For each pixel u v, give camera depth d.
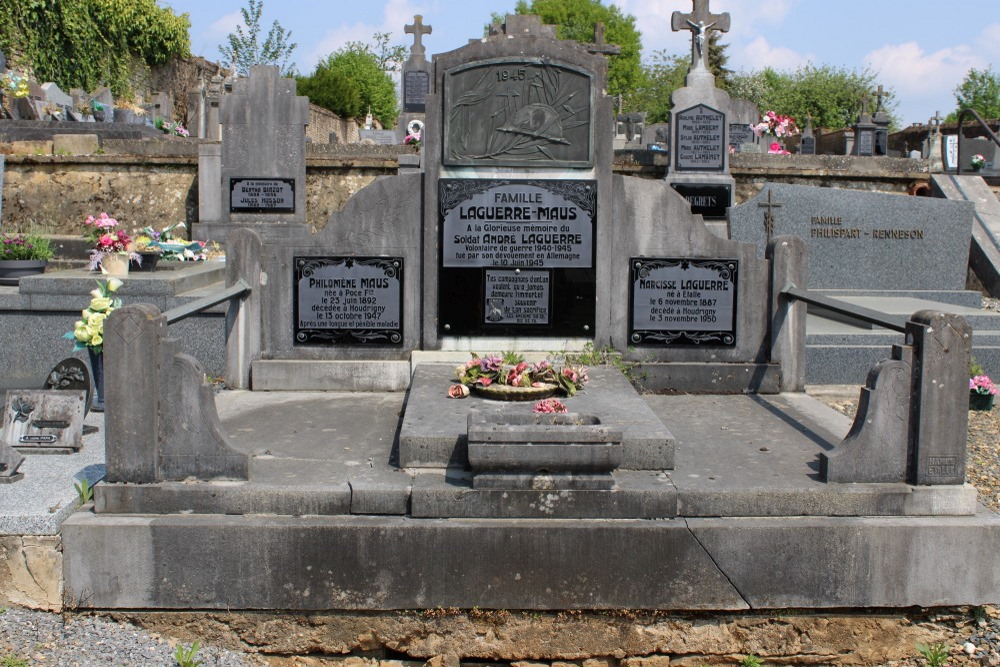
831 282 11.27
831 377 8.00
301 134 14.30
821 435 5.48
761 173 15.97
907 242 11.28
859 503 4.43
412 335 6.80
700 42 14.64
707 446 5.21
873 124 27.72
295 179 14.40
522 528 4.28
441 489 4.38
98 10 27.67
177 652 4.09
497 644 4.34
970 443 6.91
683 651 4.38
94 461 5.21
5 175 15.57
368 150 16.14
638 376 6.67
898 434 4.49
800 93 58.38
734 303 6.73
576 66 6.53
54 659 3.97
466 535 4.27
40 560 4.30
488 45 6.50
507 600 4.30
